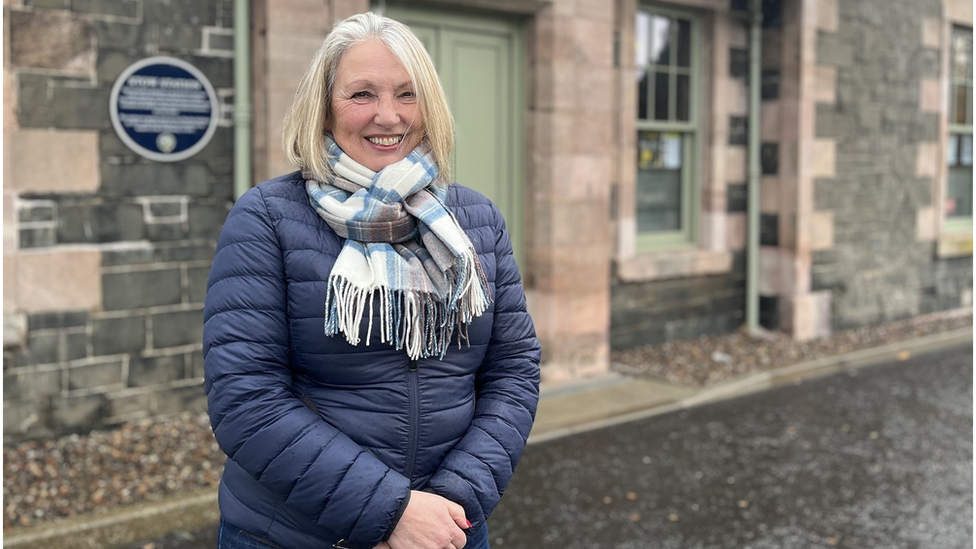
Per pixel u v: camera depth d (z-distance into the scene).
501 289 1.71
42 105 4.27
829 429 5.10
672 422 5.21
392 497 1.40
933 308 9.05
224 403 1.41
